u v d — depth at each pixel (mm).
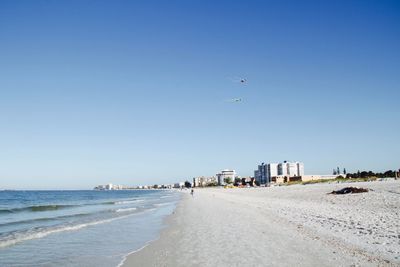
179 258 15008
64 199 112125
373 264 12078
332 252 13984
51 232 25344
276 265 12445
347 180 131000
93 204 72875
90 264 15227
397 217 23234
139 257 16062
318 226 21328
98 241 21391
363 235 17328
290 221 24797
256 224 24234
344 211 29406
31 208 56312
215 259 14117
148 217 37000
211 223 26953
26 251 18312
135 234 24172
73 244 20375
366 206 32750
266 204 45531
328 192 62469
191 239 19828
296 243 16156
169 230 25109
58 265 15148
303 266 12148
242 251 15164
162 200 88062
